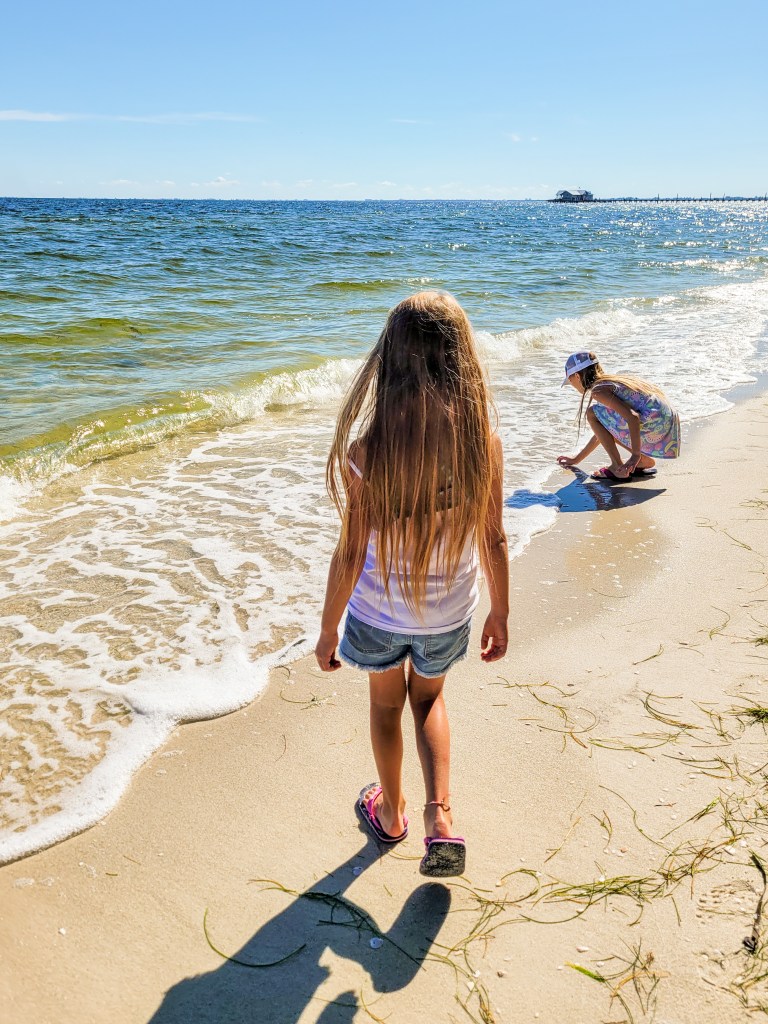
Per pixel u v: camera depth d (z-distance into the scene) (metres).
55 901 2.07
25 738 2.74
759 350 10.44
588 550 4.35
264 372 8.20
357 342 10.09
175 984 1.83
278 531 4.61
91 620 3.57
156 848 2.26
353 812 2.43
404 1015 1.75
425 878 2.16
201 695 2.99
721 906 2.01
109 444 6.03
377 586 1.98
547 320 12.76
